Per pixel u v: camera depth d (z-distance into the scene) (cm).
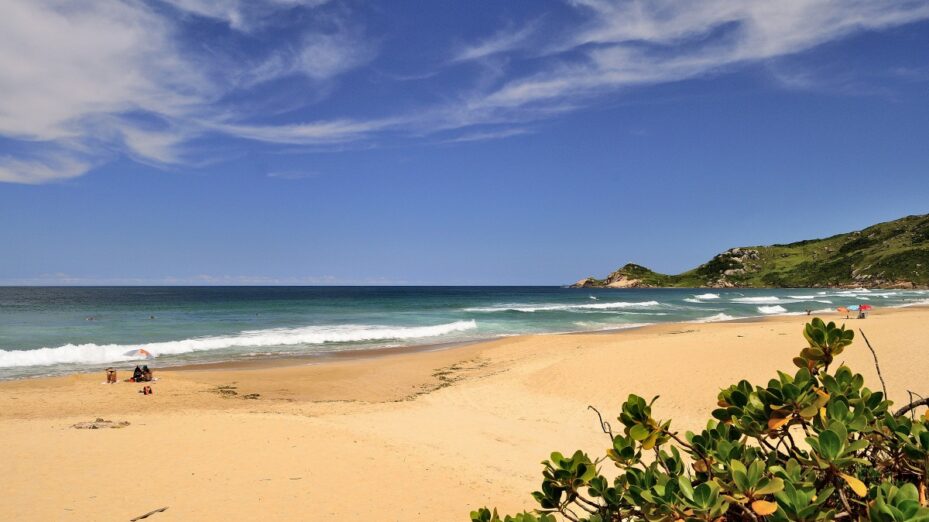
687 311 5294
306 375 1989
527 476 874
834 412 154
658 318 4434
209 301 7344
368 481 780
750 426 164
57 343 2728
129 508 657
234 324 3825
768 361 1694
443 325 3619
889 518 122
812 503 134
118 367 2150
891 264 13450
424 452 952
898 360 1530
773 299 7912
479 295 10825
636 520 182
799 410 154
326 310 5378
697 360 1748
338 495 725
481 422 1300
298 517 654
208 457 842
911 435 160
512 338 2956
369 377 1964
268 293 11694
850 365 1503
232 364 2242
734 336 2261
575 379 1647
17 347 2578
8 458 818
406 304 6606
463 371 2052
